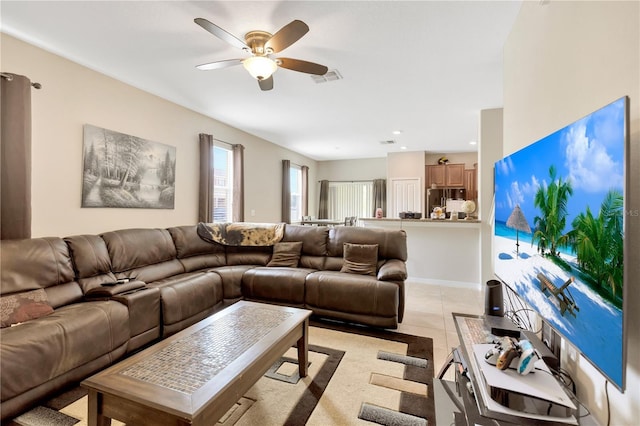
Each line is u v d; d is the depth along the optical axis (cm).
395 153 760
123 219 339
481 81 327
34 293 207
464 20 220
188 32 240
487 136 418
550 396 102
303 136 598
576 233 106
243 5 205
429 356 237
